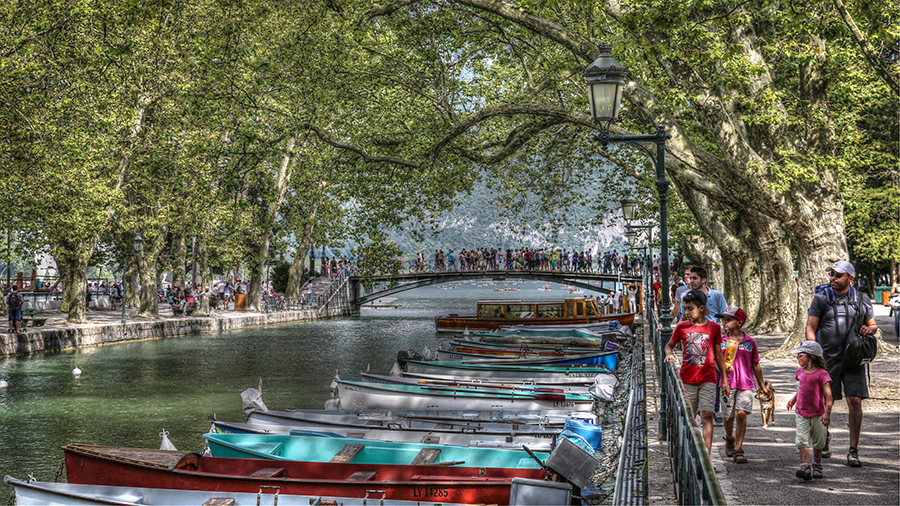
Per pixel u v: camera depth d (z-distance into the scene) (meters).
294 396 21.42
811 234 18.30
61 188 26.72
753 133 20.34
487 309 42.84
